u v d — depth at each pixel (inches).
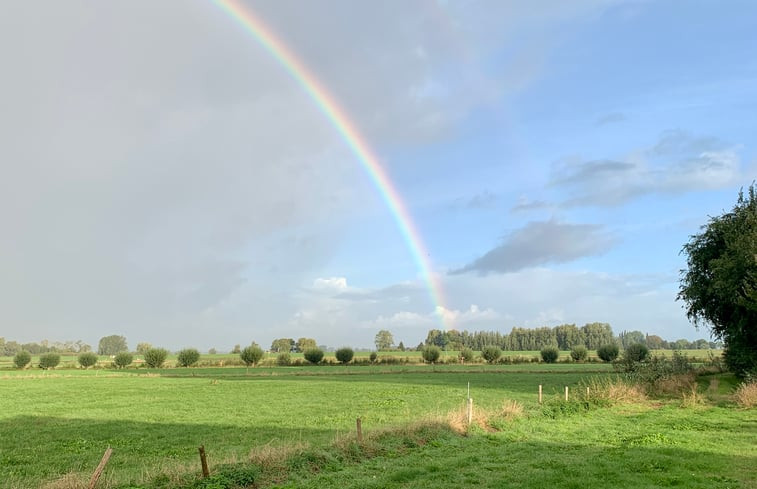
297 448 633.0
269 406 1541.6
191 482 503.5
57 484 504.7
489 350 4594.0
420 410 1376.7
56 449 890.1
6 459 800.3
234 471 528.1
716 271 1578.5
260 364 4635.8
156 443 932.0
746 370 1502.2
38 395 2039.9
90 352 5027.1
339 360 4616.1
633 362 1957.4
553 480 523.2
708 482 508.7
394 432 753.6
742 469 569.0
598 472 555.8
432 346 4697.3
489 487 499.5
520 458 644.1
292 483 522.0
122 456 818.8
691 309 1787.6
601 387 1417.3
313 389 2165.4
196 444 914.1
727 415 1029.8
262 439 952.9
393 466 593.6
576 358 4630.9
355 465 603.8
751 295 1384.1
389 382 2532.0
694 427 879.7
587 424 945.5
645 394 1413.6
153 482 511.5
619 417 1039.6
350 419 1211.9
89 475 591.2
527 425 916.6
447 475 549.3
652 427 896.3
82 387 2429.9
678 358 1845.5
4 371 4114.2
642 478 528.7
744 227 1581.0
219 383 2605.8
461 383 2412.6
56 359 4589.1
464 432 823.7
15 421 1266.0
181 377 3223.4
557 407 1106.1
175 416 1331.2
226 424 1164.5
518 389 2042.3
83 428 1131.9
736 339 1601.9
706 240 1736.0
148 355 4626.0
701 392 1407.5
